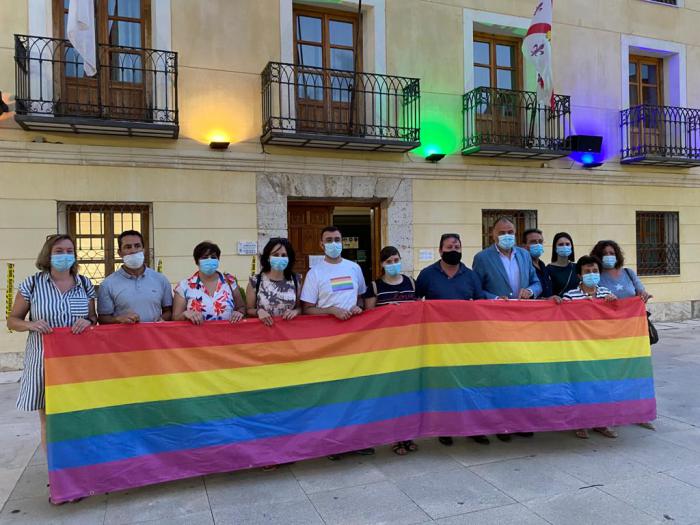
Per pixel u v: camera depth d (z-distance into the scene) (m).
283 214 8.09
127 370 3.30
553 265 5.05
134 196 7.30
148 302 3.67
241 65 7.88
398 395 3.88
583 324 4.18
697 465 3.69
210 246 3.79
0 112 6.63
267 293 3.89
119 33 7.45
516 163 9.59
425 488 3.36
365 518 2.99
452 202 9.15
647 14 10.72
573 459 3.82
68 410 3.15
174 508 3.13
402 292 4.18
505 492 3.29
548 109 9.37
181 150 7.51
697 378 6.18
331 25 8.69
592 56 10.25
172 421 3.35
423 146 8.95
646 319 4.36
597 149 9.94
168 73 7.34
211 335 3.49
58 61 6.59
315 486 3.40
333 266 4.05
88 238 7.33
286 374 3.62
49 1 6.95
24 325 3.19
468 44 9.24
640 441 4.18
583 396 4.09
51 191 6.94
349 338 3.79
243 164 7.85
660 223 11.07
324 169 8.33
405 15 8.82
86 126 6.74
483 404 3.96
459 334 4.00
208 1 7.71
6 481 3.58
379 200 8.80
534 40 8.84
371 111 8.61
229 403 3.48
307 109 8.47
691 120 10.94
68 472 3.11
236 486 3.42
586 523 2.91
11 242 6.78
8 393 5.82
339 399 3.73
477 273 4.69
